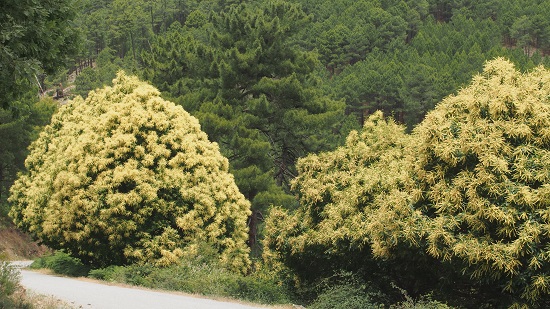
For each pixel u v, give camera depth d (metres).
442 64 98.06
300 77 37.94
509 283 12.14
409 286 17.05
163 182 22.75
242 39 38.66
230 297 17.72
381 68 96.69
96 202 22.00
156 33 146.75
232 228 24.55
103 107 25.53
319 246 19.84
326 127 36.56
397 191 14.41
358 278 17.31
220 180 24.53
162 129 23.73
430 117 14.37
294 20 38.59
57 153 26.95
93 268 23.94
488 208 12.26
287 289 21.78
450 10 159.00
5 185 51.91
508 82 14.38
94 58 136.12
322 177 22.12
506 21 140.75
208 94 37.44
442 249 13.02
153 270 20.44
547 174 12.12
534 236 11.57
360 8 139.00
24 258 46.94
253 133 33.84
